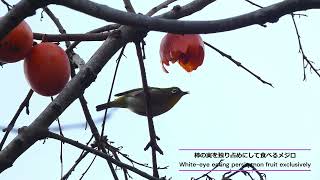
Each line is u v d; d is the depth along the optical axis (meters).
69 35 3.80
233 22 3.13
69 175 4.62
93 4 2.99
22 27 3.47
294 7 3.16
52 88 3.66
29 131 3.60
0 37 2.89
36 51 3.64
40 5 2.88
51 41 3.77
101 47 4.10
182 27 3.09
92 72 3.94
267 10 3.14
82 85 3.89
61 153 4.60
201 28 3.11
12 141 3.56
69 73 3.73
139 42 4.27
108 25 4.64
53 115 3.69
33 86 3.67
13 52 3.48
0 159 3.49
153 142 4.53
